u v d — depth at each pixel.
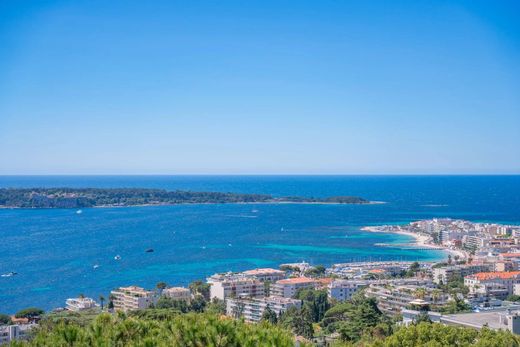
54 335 54.47
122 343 54.22
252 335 52.09
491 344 112.44
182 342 52.91
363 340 172.25
